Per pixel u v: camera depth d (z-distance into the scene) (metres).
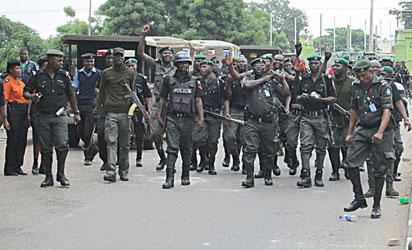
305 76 10.59
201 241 7.16
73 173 11.64
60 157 10.26
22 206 8.81
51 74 10.17
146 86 12.03
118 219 8.12
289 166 12.36
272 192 10.05
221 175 11.77
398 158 11.12
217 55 23.53
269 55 10.48
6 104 11.02
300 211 8.69
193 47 18.59
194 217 8.27
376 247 6.98
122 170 10.98
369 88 8.33
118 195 9.65
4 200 9.19
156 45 16.67
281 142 12.24
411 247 6.67
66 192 9.84
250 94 10.43
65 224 7.84
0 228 7.63
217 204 9.08
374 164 8.38
